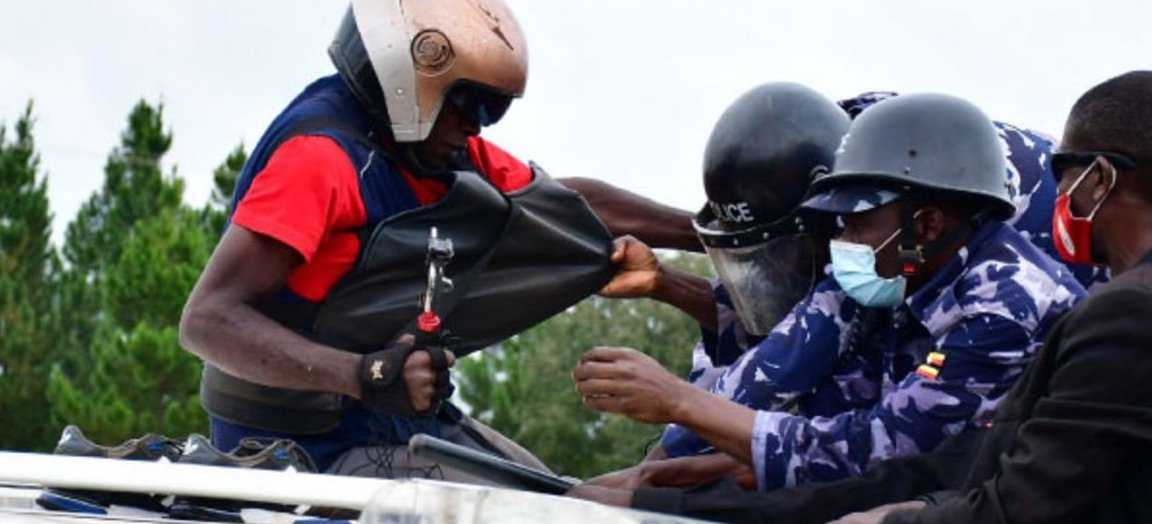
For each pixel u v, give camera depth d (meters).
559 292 5.00
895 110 4.13
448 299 4.81
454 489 3.24
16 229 30.83
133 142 34.91
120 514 3.93
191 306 4.57
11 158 31.28
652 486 4.23
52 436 28.67
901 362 4.17
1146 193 3.60
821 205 4.09
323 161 4.64
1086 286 4.89
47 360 28.95
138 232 27.97
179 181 34.75
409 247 4.73
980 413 3.92
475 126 4.82
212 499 3.93
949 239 4.06
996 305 3.96
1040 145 4.89
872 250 4.07
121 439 23.28
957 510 3.44
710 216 4.93
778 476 4.01
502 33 4.76
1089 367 3.36
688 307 5.13
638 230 5.49
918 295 4.07
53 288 31.53
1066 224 3.67
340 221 4.68
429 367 4.51
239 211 4.63
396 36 4.68
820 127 4.67
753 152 4.63
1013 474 3.39
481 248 4.85
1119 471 3.38
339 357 4.54
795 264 4.68
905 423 3.95
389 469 4.75
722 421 4.04
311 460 4.45
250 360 4.53
